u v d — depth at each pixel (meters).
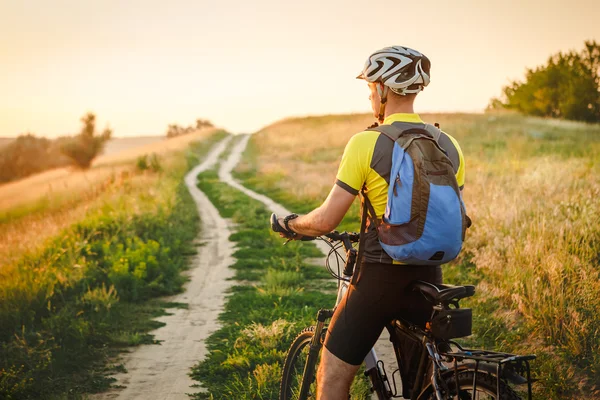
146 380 5.51
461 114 55.44
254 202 22.84
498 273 7.09
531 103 52.78
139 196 18.72
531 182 11.48
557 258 6.58
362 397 4.48
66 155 47.34
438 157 2.45
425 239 2.36
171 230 14.37
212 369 5.66
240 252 12.30
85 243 10.68
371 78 2.65
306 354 3.87
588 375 4.57
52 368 5.71
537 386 4.55
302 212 19.55
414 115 2.66
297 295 8.41
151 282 9.38
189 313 8.02
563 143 29.38
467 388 2.39
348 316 2.68
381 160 2.48
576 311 5.36
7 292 7.78
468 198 11.35
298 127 80.75
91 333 6.80
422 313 2.66
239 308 7.98
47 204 23.67
